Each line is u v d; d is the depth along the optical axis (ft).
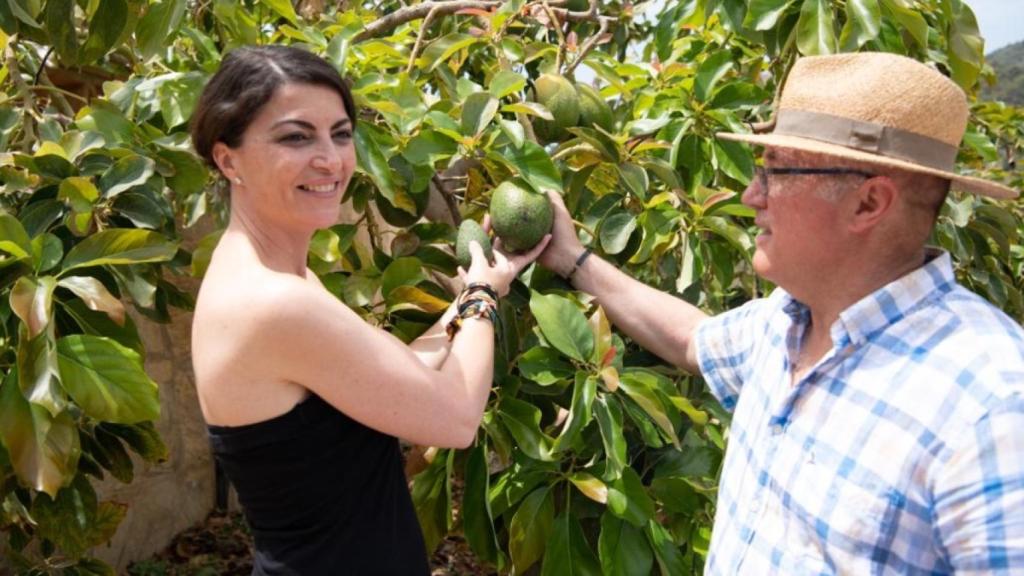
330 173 5.53
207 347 5.37
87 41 8.81
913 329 4.75
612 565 7.25
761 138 5.01
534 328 7.91
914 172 4.72
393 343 5.53
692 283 8.78
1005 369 4.34
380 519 5.69
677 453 8.13
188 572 14.43
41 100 10.52
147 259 7.09
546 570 7.39
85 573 9.57
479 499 7.52
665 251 8.81
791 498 4.98
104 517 9.20
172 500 15.38
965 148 12.23
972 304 4.75
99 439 8.92
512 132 7.48
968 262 11.50
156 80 8.04
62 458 6.70
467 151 7.73
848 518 4.66
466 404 5.83
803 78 5.05
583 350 7.16
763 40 9.43
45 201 7.45
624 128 9.68
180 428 15.58
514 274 7.18
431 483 7.83
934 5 9.83
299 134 5.41
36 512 8.73
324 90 5.49
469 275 6.84
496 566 7.67
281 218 5.57
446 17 11.95
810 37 8.66
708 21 10.96
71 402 8.66
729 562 5.43
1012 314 13.51
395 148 7.84
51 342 6.53
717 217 8.34
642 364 8.89
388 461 5.81
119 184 7.47
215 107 5.41
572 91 8.46
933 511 4.44
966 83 10.02
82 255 7.04
